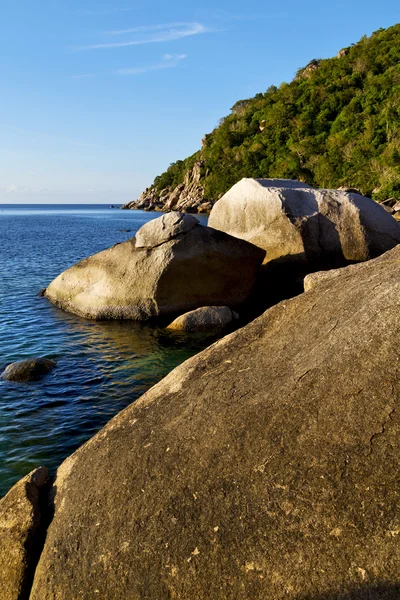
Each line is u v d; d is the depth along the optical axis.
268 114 91.62
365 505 2.65
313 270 15.42
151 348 11.11
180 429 3.71
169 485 3.29
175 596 2.79
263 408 3.45
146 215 108.56
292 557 2.65
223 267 13.70
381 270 4.44
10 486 5.72
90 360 10.33
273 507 2.86
